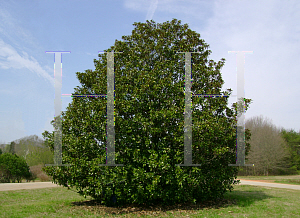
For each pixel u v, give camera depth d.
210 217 7.43
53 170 8.74
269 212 8.16
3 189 14.23
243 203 9.60
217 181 8.77
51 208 8.32
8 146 35.66
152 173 7.82
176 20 9.95
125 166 8.14
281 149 38.03
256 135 38.62
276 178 28.45
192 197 8.69
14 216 7.12
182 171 7.93
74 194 12.48
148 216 7.51
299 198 11.37
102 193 8.50
